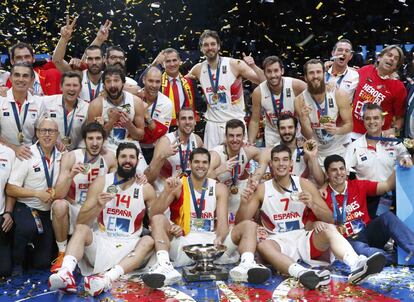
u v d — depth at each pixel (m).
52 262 5.33
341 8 9.09
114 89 5.62
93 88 6.18
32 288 4.75
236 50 9.22
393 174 5.46
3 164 5.20
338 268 5.18
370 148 5.76
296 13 9.14
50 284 4.45
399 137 6.24
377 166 5.72
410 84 6.79
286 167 5.19
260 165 5.77
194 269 4.98
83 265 5.02
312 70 5.78
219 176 5.86
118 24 9.41
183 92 6.64
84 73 6.24
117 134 5.86
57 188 5.18
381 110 5.75
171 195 5.16
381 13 9.15
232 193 5.86
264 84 6.30
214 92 6.59
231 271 4.80
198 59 8.75
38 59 7.32
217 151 5.86
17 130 5.53
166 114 6.23
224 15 9.30
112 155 5.52
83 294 4.55
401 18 9.07
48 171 5.31
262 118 6.75
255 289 4.62
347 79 6.51
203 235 5.29
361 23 9.10
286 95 6.23
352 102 6.54
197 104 7.25
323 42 9.02
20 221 5.16
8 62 7.86
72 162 5.34
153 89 6.07
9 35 8.84
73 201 5.39
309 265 5.20
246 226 5.08
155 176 5.73
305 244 5.16
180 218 5.29
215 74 6.59
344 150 6.09
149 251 4.97
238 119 6.13
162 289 4.66
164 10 9.44
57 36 9.48
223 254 5.30
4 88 5.58
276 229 5.30
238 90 6.66
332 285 4.69
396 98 6.29
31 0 9.43
